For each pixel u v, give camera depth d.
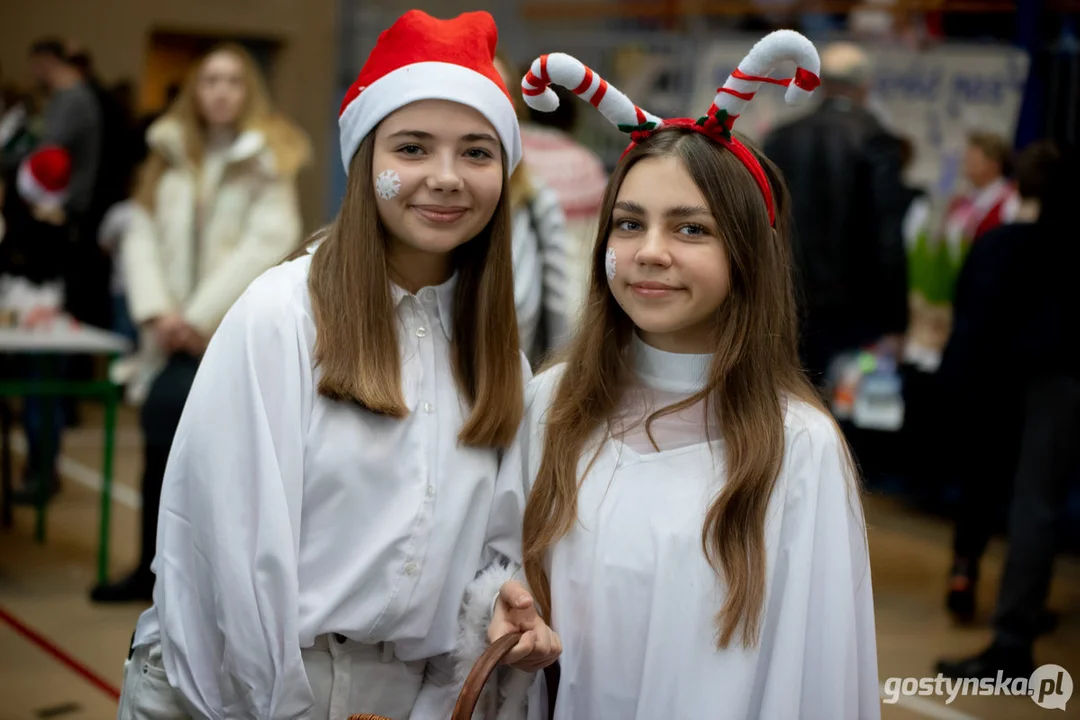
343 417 1.84
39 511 4.97
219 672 1.82
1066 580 4.87
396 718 1.94
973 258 3.87
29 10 7.64
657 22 6.27
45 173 4.75
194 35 7.97
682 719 1.80
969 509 4.31
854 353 5.62
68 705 3.40
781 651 1.78
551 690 1.98
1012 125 5.30
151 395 3.98
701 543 1.83
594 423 1.96
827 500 1.83
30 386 4.34
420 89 1.82
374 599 1.83
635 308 1.87
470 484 1.91
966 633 4.14
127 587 4.25
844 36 5.66
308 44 7.77
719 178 1.84
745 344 1.87
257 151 4.00
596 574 1.88
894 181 4.77
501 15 6.70
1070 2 5.05
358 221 1.87
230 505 1.79
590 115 5.61
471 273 1.97
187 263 4.05
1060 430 3.66
